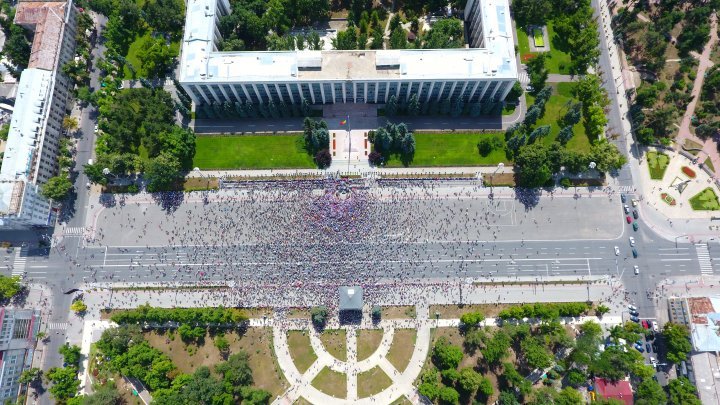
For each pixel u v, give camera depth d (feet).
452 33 544.62
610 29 571.69
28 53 552.41
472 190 516.73
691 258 497.46
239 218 507.30
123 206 514.27
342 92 521.24
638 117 518.78
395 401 465.47
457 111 525.75
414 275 492.13
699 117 533.14
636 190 517.55
